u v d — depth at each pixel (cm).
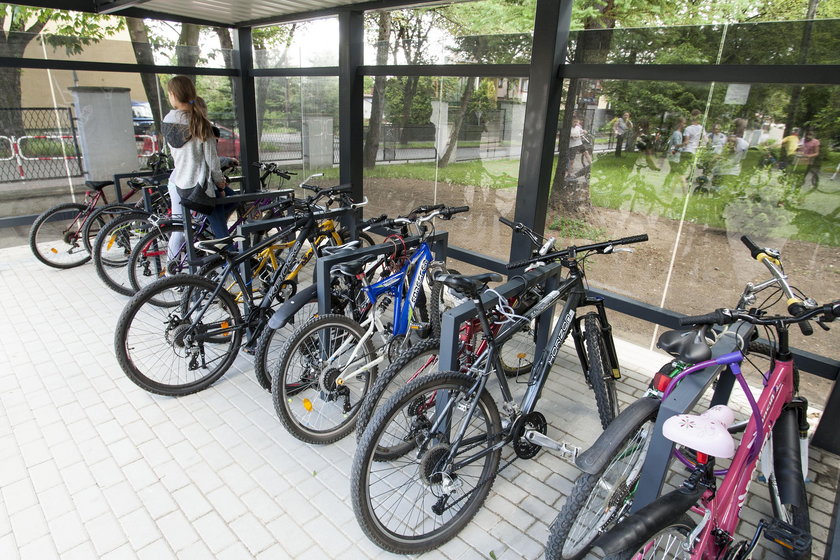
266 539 211
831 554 173
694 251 368
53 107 564
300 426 259
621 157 385
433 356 258
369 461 187
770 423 195
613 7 745
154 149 634
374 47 511
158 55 552
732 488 173
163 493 233
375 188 557
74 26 987
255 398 308
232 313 310
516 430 229
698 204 358
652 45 346
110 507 224
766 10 721
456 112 467
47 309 413
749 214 338
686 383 170
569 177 415
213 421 285
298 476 247
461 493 232
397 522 221
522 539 217
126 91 582
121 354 280
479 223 479
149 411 292
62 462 250
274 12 498
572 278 245
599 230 412
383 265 307
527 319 228
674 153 360
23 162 559
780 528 182
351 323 268
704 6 742
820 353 327
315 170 620
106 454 256
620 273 410
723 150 340
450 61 459
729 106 331
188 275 291
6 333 373
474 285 201
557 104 332
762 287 218
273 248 351
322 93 584
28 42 493
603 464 161
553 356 240
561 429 289
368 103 533
